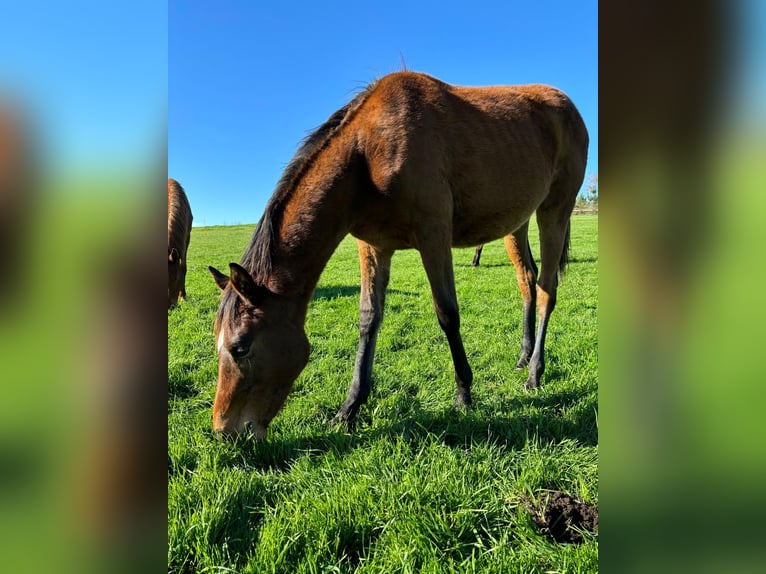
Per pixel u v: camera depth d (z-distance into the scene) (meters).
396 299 8.05
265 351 2.70
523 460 2.56
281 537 1.88
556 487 2.32
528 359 4.50
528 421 3.04
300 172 3.02
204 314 7.33
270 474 2.51
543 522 2.02
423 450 2.67
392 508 2.07
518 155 3.80
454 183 3.47
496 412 3.22
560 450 2.68
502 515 2.08
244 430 2.74
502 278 10.35
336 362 4.65
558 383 3.85
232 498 2.18
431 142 3.25
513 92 4.16
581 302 7.36
